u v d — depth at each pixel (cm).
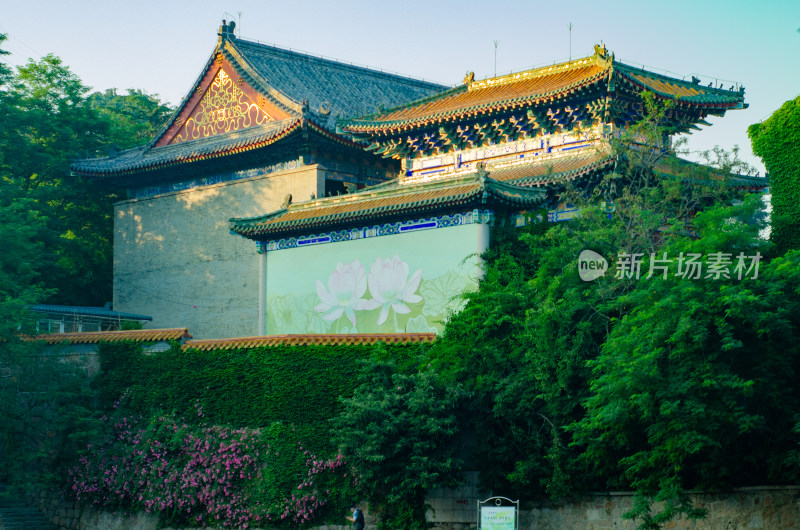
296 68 5759
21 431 4088
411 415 3272
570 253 3419
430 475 3189
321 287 4209
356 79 6094
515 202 3762
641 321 2950
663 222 3709
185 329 4016
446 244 3844
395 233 4000
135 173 5591
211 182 5500
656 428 2828
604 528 3127
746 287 2842
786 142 3625
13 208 4175
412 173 4784
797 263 2875
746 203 3062
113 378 4106
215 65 5500
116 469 3962
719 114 4553
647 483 2858
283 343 3750
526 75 4644
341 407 3569
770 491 2842
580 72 4434
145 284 5691
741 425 2692
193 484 3781
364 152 5275
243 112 5394
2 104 5416
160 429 3916
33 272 4119
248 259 5269
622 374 2881
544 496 3250
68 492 4081
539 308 3247
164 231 5650
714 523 2941
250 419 3756
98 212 6134
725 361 2805
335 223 4122
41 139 5906
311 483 3556
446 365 3394
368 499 3444
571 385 3206
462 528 3350
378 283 4022
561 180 3838
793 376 2867
